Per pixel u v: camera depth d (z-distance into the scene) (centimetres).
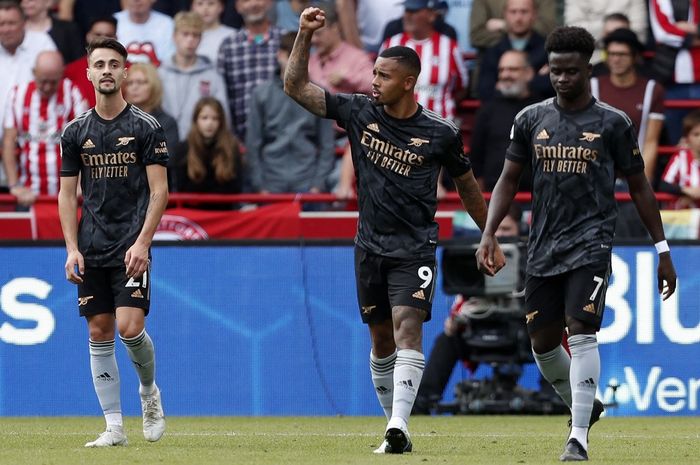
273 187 4422
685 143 4419
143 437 2838
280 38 4591
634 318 3906
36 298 3909
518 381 3894
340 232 4291
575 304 2194
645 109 4466
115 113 2444
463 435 2922
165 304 3953
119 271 2452
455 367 3834
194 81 4522
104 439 2494
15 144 4497
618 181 4394
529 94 4419
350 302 3956
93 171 2442
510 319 3675
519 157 2314
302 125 4412
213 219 4228
